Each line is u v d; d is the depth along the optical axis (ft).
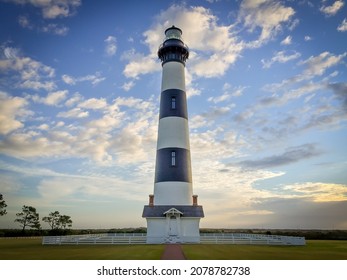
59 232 214.28
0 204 187.42
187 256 64.64
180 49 126.82
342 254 71.05
